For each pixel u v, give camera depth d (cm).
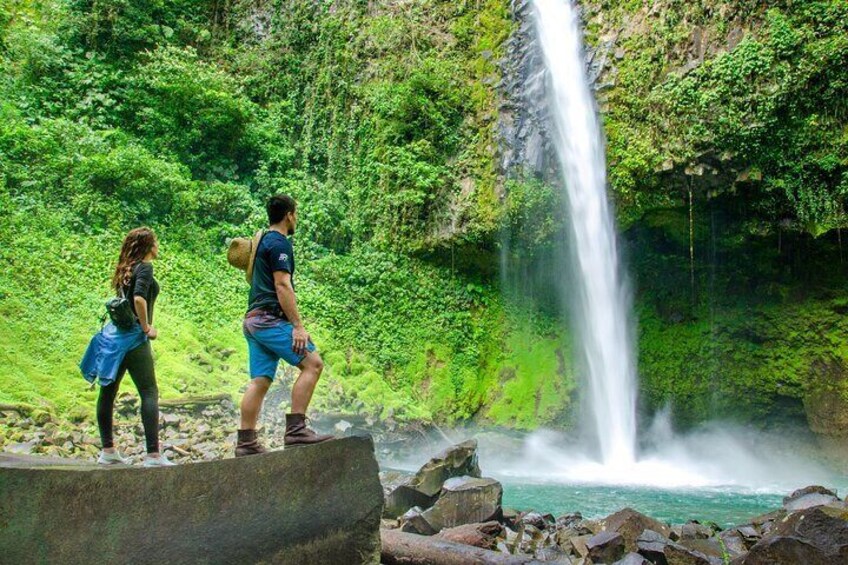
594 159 1845
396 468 1642
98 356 621
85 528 420
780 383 1864
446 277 2144
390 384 1995
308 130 2450
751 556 555
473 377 2039
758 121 1567
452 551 573
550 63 1995
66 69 2297
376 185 2242
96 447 1105
